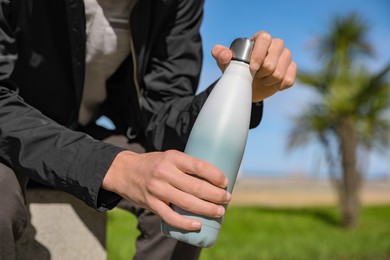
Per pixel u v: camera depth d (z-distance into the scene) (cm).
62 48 139
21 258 157
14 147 111
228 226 718
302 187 1886
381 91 805
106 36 145
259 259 490
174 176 95
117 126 169
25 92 142
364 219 890
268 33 112
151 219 145
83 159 104
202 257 466
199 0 153
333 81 818
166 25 150
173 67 150
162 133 139
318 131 820
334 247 571
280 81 115
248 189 1702
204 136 106
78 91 141
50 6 135
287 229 729
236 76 109
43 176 108
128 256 395
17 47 134
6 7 124
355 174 810
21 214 115
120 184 101
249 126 115
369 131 813
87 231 164
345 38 828
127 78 158
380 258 517
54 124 113
